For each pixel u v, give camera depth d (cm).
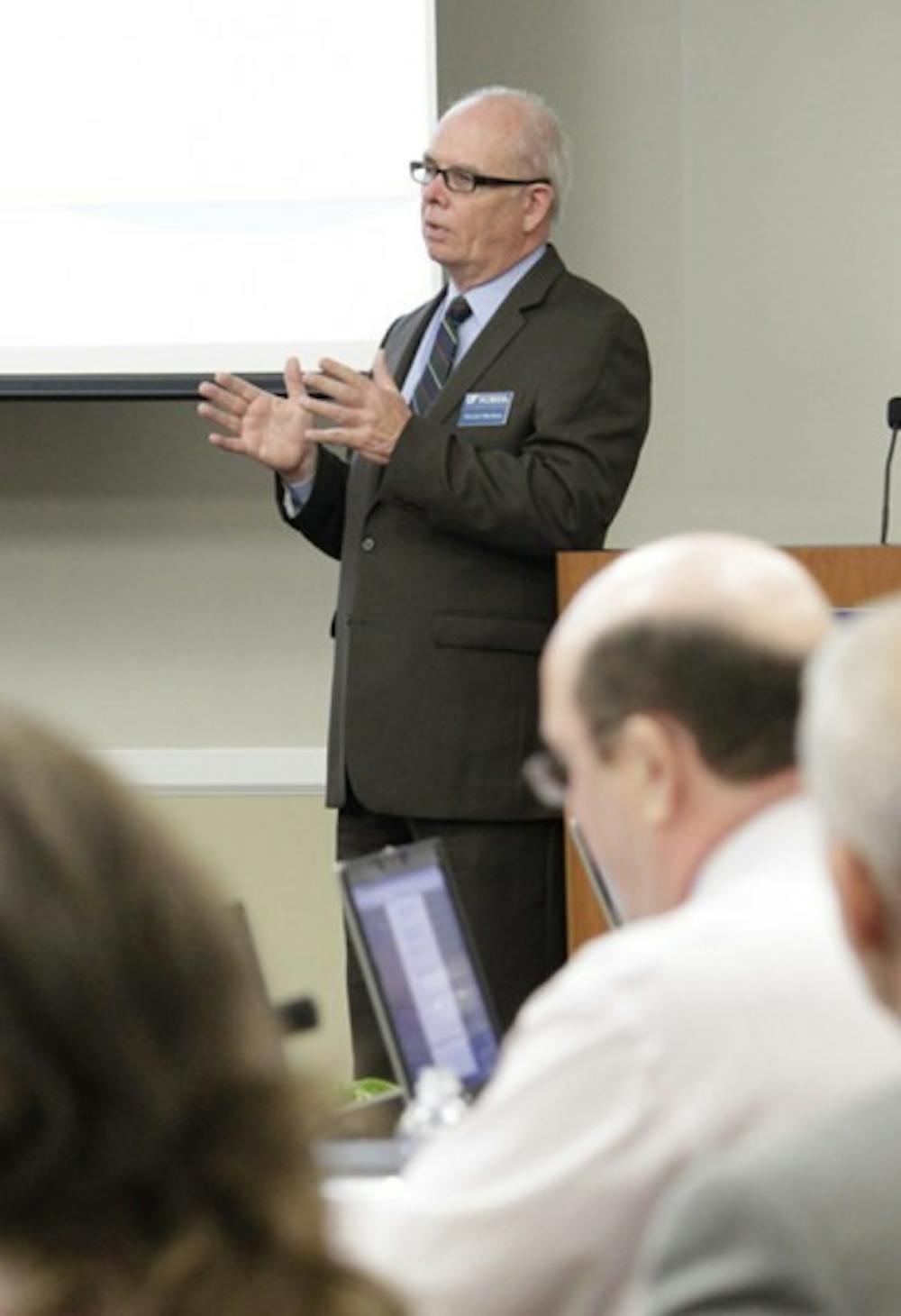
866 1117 276
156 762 1284
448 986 561
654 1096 396
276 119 1196
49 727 233
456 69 1245
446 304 995
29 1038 219
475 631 947
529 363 954
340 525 987
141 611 1286
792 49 1241
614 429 955
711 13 1243
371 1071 950
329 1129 240
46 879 223
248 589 1284
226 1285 224
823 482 1257
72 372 1200
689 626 416
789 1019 395
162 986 225
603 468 946
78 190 1201
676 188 1250
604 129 1248
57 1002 220
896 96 1241
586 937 857
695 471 1259
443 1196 405
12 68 1204
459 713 948
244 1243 227
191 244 1198
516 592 952
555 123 974
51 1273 222
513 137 963
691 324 1254
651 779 419
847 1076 392
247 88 1196
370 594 956
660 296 1252
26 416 1279
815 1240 262
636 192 1250
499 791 949
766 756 416
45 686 1288
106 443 1279
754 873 412
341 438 921
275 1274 227
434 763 947
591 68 1245
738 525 1260
